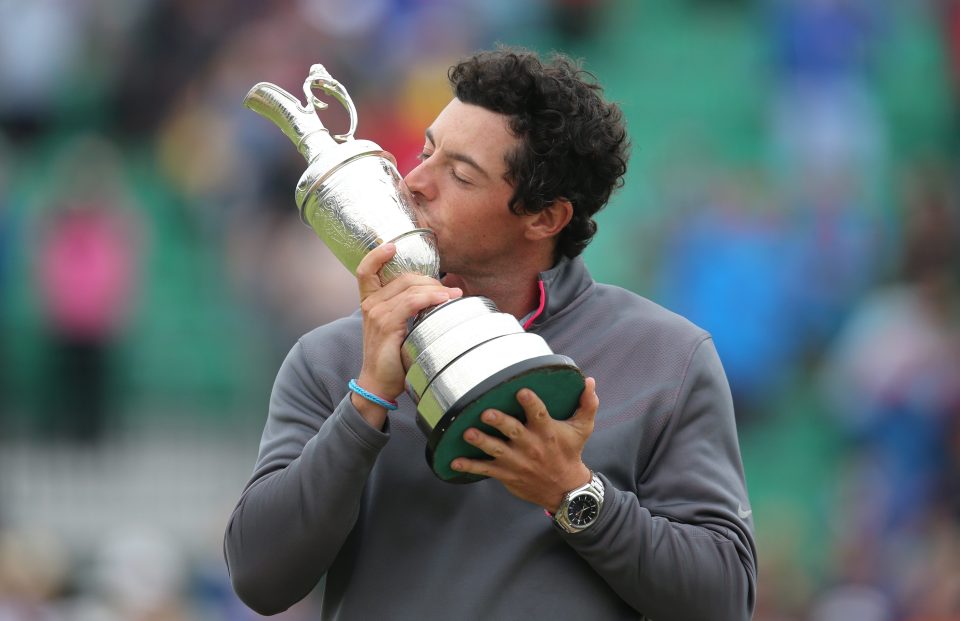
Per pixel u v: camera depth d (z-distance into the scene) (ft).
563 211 27.81
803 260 122.31
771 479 112.57
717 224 114.32
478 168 27.14
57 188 121.29
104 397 114.52
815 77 143.02
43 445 113.50
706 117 150.61
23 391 115.14
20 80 134.92
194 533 108.78
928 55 153.38
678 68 154.30
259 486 26.84
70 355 113.29
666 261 114.42
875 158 141.69
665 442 27.37
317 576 26.58
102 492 111.86
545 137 27.12
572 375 24.53
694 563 26.03
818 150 139.64
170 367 121.08
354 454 25.48
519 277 28.45
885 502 102.53
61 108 135.13
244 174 123.75
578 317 28.48
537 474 25.14
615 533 25.59
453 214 27.37
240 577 26.66
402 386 25.63
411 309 25.23
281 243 118.83
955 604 87.30
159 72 133.08
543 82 27.12
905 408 106.63
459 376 24.45
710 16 157.69
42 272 114.42
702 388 27.68
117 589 84.69
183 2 133.90
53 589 88.17
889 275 126.41
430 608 26.48
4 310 117.08
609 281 120.78
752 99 149.79
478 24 137.59
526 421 24.93
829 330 119.44
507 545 26.76
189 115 130.21
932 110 150.71
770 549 103.09
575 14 150.30
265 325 116.47
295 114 27.32
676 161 130.52
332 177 26.37
